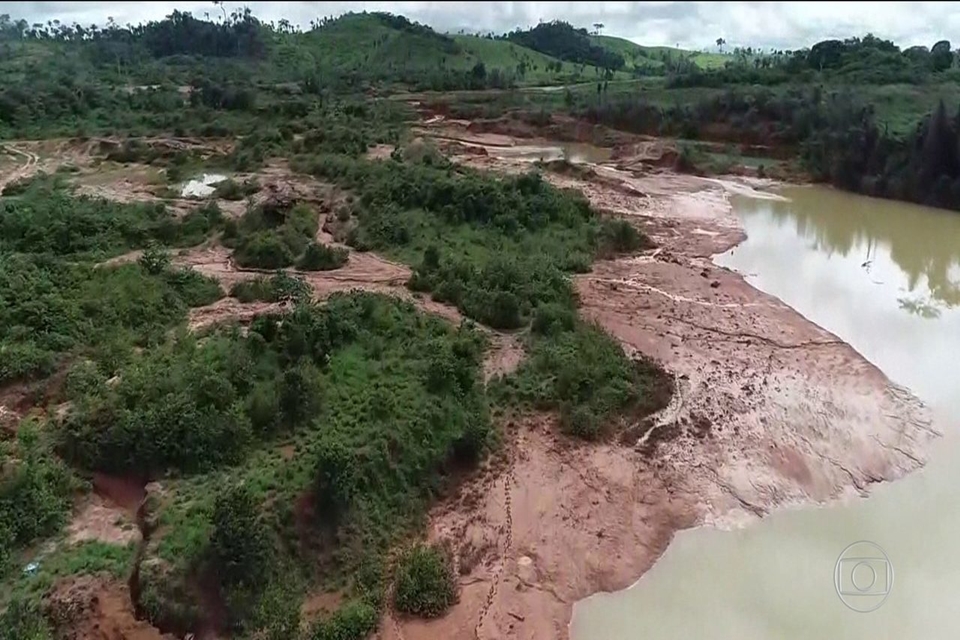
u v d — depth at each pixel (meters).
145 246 43.06
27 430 24.75
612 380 33.06
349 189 54.91
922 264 54.16
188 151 67.12
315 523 23.11
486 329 36.69
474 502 26.77
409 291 39.91
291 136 73.06
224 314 34.06
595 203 64.56
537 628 22.42
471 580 23.83
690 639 22.28
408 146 72.25
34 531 21.73
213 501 22.66
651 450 30.23
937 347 40.19
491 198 51.25
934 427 32.66
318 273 41.88
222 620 20.30
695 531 26.84
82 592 20.03
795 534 26.75
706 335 39.44
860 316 44.34
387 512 24.86
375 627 21.47
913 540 26.38
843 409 33.34
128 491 23.92
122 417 24.73
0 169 61.69
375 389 28.89
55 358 28.33
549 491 27.67
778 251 56.41
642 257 51.66
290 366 29.08
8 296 31.47
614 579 24.56
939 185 68.69
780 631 22.58
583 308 41.53
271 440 25.91
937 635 22.38
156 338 30.88
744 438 31.19
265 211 48.31
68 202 45.91
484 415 29.94
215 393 26.17
